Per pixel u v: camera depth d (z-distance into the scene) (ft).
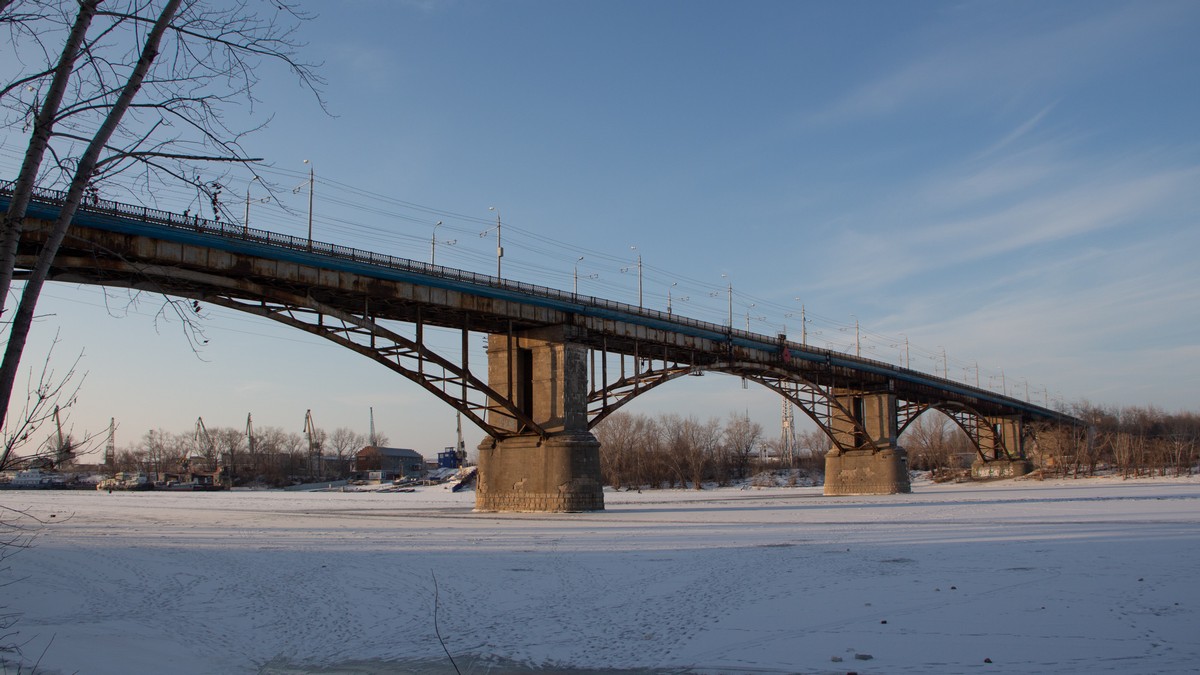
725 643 49.98
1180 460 401.70
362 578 77.20
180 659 48.26
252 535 117.60
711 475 479.82
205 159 31.30
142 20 29.55
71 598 65.98
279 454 581.94
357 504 253.44
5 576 72.54
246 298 125.59
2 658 45.09
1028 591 63.36
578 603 64.75
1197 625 50.08
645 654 48.29
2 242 26.81
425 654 49.83
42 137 27.66
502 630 55.88
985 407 374.63
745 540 107.34
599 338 180.04
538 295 158.92
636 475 439.22
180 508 215.31
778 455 623.36
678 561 86.63
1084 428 433.89
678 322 192.44
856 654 45.70
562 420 164.76
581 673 44.83
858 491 268.21
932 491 310.86
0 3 26.94
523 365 173.58
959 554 86.84
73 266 100.99
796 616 57.06
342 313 130.72
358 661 48.44
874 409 274.16
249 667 47.24
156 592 70.23
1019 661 42.93
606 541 107.65
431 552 95.81
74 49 27.86
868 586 68.18
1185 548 87.45
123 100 28.99
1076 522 124.98
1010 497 224.74
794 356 230.48
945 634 49.75
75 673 43.16
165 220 106.93
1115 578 68.33
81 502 262.47
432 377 145.69
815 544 100.63
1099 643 46.21
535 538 112.27
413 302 141.28
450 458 595.88
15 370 26.91
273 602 66.28
